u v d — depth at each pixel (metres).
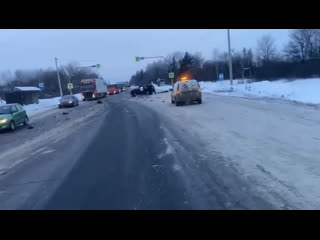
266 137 10.09
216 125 13.34
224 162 7.80
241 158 7.98
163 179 7.00
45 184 7.52
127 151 10.24
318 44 70.12
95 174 7.93
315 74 50.12
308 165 6.95
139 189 6.50
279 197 5.42
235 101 24.30
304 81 42.25
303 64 52.81
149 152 9.78
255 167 7.14
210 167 7.52
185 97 24.52
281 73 54.84
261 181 6.23
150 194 6.16
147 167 8.12
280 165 7.12
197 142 10.43
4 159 11.40
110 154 10.08
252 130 11.45
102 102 45.12
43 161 10.20
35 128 21.48
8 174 8.95
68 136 15.29
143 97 45.72
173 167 7.85
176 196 5.93
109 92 76.75
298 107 17.16
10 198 6.74
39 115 34.44
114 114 24.34
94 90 55.88
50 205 6.08
